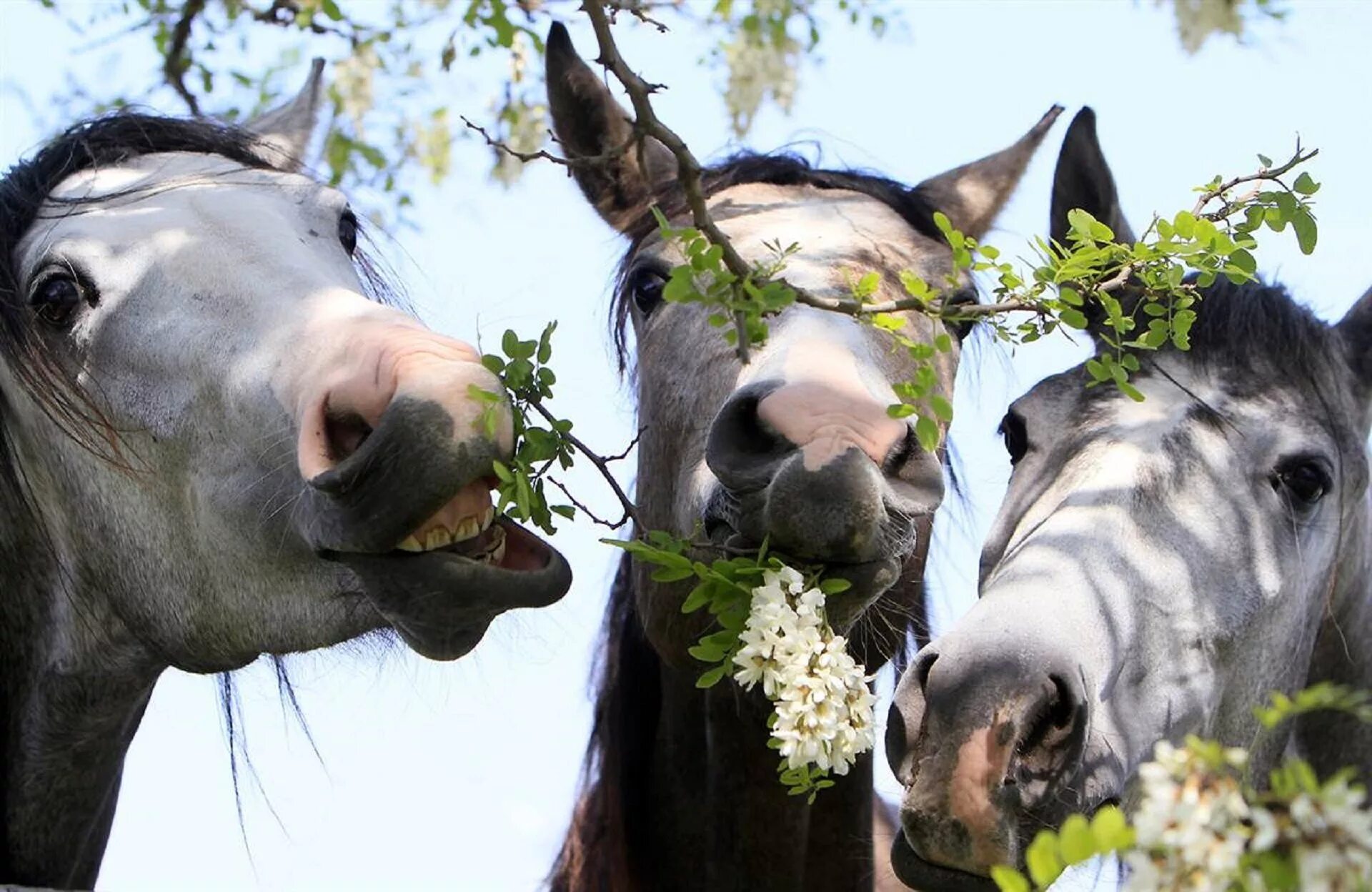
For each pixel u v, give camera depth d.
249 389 7.83
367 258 9.53
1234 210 7.68
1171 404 8.64
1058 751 7.54
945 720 7.41
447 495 7.05
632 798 10.26
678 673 9.80
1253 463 8.48
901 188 9.97
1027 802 7.42
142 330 8.16
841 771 7.04
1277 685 8.52
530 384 7.33
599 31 7.32
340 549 7.36
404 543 7.27
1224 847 4.91
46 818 9.30
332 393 7.31
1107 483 8.38
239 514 8.01
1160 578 8.14
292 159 9.52
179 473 8.21
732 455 7.66
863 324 7.18
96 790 9.42
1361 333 9.37
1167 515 8.30
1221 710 8.34
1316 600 8.80
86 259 8.28
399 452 7.01
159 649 8.67
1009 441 9.23
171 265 8.21
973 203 10.34
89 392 8.27
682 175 7.03
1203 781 5.01
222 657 8.55
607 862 10.16
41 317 8.32
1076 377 9.09
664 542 7.50
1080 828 4.95
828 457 7.36
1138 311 8.92
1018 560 8.16
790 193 9.80
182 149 9.09
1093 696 7.68
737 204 9.64
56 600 9.02
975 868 7.35
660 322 9.44
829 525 7.35
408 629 7.50
